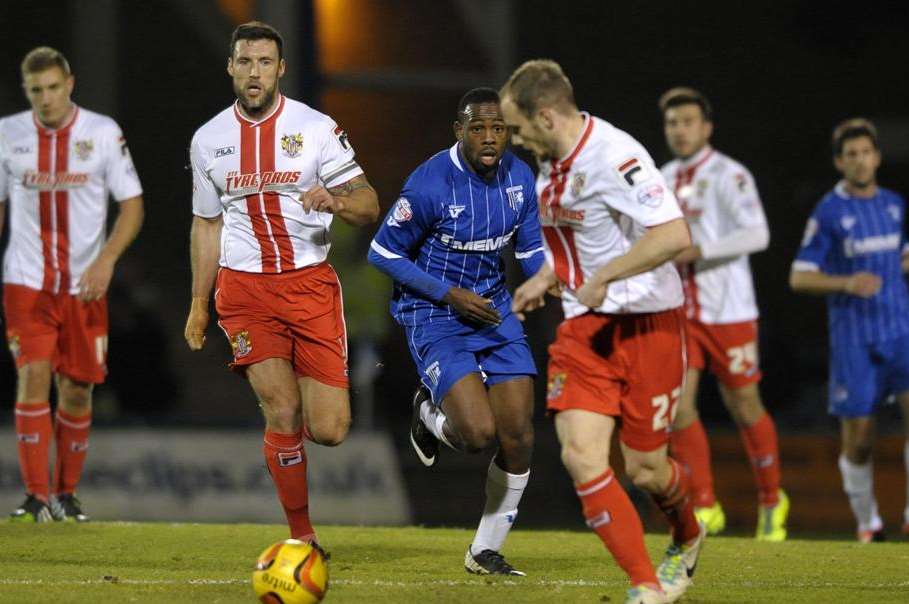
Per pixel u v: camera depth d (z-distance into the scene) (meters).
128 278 51.28
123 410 49.84
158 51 71.25
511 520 21.75
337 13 72.62
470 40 74.88
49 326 30.17
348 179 22.00
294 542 16.86
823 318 71.94
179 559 23.11
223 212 22.44
